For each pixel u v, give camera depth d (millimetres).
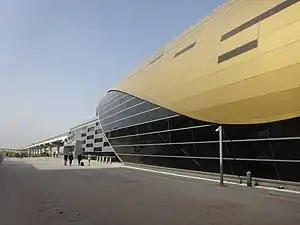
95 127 90062
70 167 45781
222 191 18469
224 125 23781
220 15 25891
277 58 18062
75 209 12094
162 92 33469
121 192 17781
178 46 32219
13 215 10797
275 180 20516
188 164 30891
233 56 21906
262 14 20172
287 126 18609
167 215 11062
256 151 21422
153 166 41000
